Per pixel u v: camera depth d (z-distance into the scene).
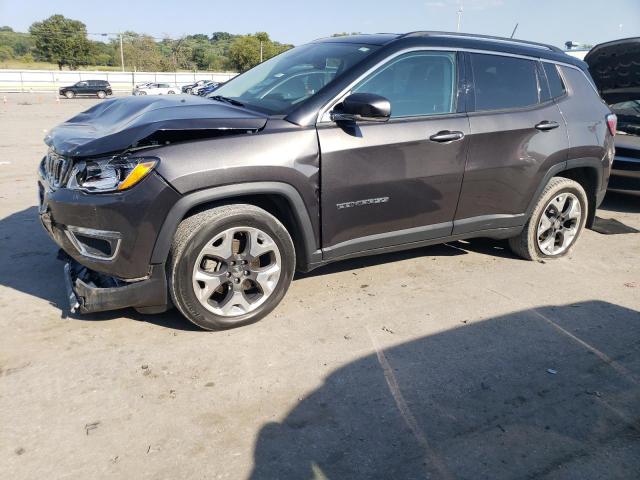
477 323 3.66
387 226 3.84
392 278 4.36
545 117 4.41
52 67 77.62
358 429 2.58
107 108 4.00
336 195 3.54
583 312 3.90
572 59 4.84
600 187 5.01
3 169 8.55
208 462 2.34
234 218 3.24
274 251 3.45
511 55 4.34
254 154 3.21
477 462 2.40
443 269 4.60
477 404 2.80
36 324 3.43
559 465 2.41
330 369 3.06
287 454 2.40
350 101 3.32
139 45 83.12
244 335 3.38
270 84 4.01
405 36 3.89
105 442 2.44
